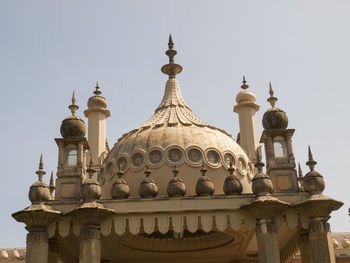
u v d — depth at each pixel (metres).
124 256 21.97
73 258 20.42
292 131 17.66
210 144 19.81
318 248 15.44
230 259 22.84
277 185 16.92
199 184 16.34
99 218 15.57
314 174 16.27
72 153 17.64
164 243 21.31
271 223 15.59
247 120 27.03
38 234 15.66
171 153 19.16
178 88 24.19
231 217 15.83
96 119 26.50
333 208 15.84
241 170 20.20
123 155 19.75
